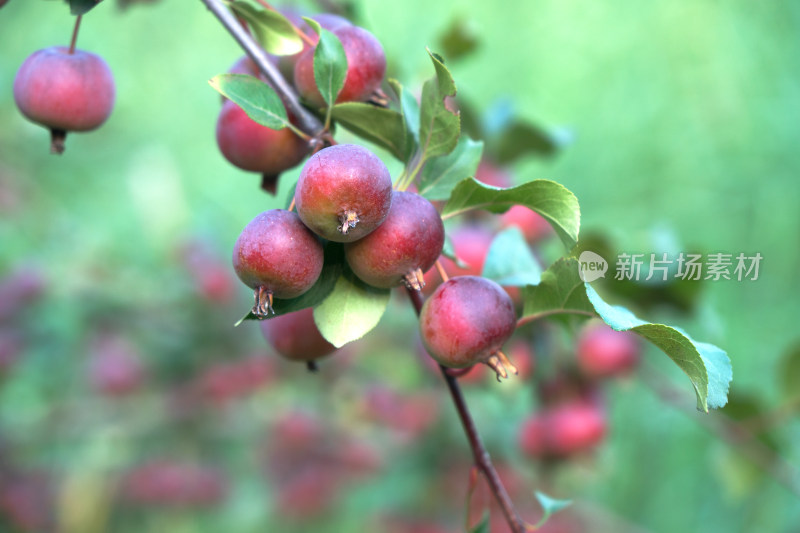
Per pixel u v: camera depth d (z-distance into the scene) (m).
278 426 1.01
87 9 0.45
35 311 1.00
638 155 1.32
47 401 1.03
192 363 1.01
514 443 0.88
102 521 0.96
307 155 0.46
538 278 0.45
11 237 1.10
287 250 0.39
